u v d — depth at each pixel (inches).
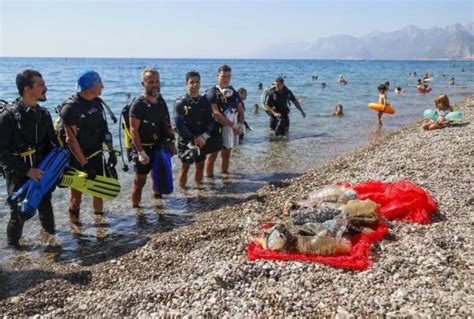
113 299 198.8
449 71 3277.6
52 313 197.2
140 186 331.9
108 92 1387.8
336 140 595.8
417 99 1155.3
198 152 356.8
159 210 331.6
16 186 258.7
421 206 252.1
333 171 393.7
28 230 295.6
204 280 203.0
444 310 165.3
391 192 268.4
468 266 198.5
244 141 588.4
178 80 2112.5
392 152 433.4
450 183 308.0
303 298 182.4
